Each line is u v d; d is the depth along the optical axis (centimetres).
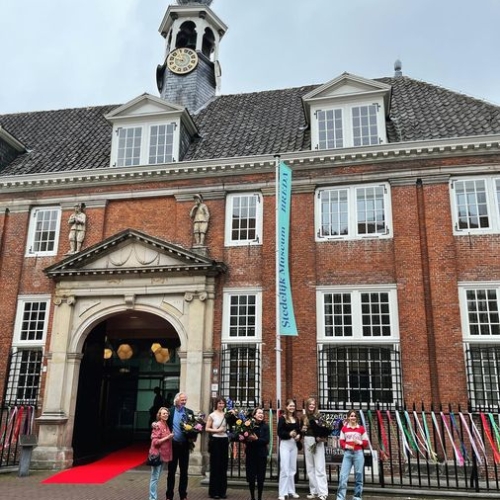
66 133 2111
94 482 1239
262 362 1498
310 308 1517
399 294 1473
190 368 1506
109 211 1758
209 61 2311
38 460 1473
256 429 969
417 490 1068
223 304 1571
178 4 2500
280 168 1482
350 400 1429
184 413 990
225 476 1039
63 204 1775
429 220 1511
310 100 1712
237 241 1630
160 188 1728
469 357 1388
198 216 1645
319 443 1018
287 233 1451
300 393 1452
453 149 1527
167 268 1577
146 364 2062
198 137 1922
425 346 1414
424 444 1316
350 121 1672
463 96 1816
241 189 1664
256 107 2072
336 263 1547
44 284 1706
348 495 1057
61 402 1544
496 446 1288
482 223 1491
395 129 1698
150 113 1798
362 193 1593
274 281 1556
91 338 1686
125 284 1619
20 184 1802
